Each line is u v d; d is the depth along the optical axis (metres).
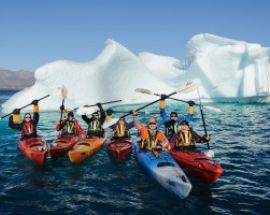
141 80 27.23
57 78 21.97
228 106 26.02
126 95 26.17
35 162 8.51
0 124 15.77
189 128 8.33
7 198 6.44
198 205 6.03
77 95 22.22
